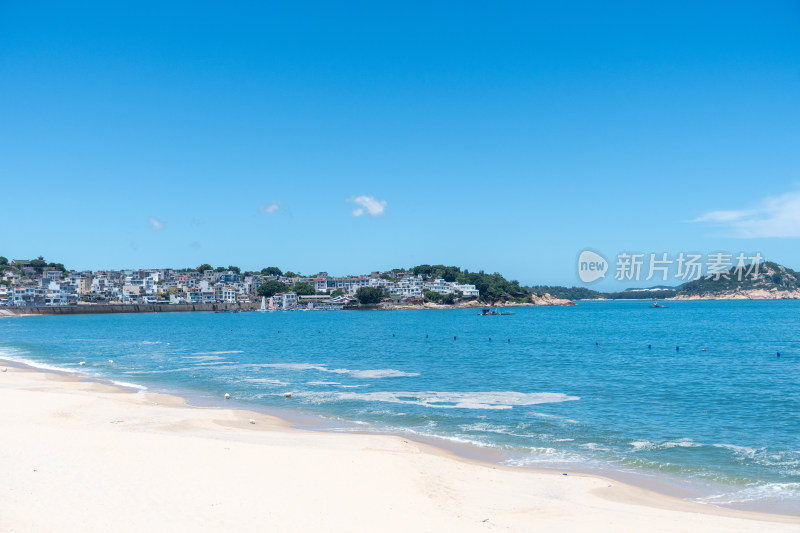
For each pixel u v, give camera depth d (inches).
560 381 1904.5
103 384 1891.0
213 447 940.0
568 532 631.2
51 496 686.5
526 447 1066.1
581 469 931.3
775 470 925.8
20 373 2138.3
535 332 4655.5
